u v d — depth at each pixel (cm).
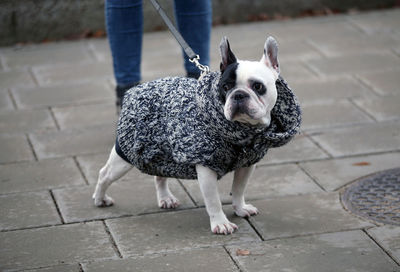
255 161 357
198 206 407
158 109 354
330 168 453
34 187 435
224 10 792
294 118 336
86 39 755
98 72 651
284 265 335
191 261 342
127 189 431
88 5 755
